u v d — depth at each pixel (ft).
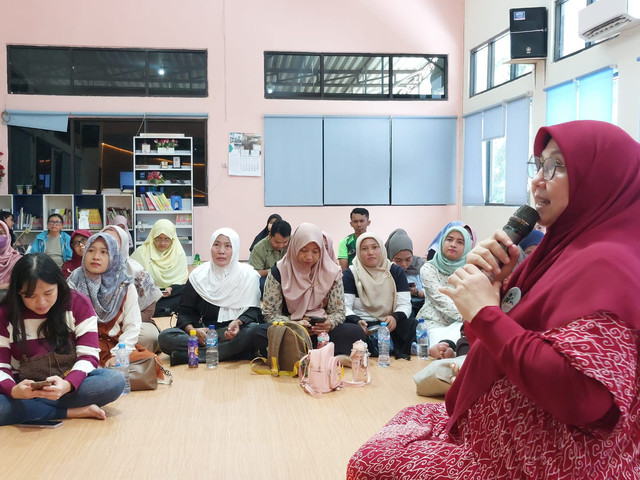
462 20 29.60
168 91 28.17
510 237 4.15
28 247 24.23
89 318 9.08
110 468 7.25
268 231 19.94
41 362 8.70
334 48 28.94
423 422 5.33
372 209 29.43
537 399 3.57
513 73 25.09
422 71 29.71
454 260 13.39
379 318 13.60
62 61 27.48
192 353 12.28
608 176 3.73
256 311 13.42
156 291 13.33
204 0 28.07
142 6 27.68
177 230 28.32
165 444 8.03
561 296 3.62
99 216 27.76
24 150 27.84
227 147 28.40
